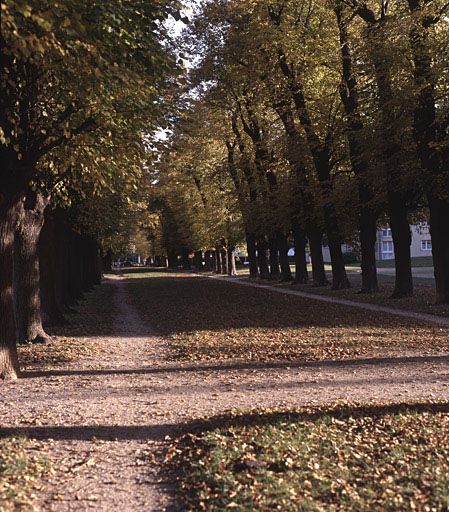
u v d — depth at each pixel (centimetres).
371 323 1916
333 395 948
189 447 700
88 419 849
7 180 1127
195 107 3666
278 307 2667
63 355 1466
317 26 2878
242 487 559
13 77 1067
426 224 3622
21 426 814
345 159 3188
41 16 772
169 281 5738
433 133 2169
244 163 4091
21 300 1664
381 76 2227
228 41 3116
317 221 3559
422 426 735
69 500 567
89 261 4491
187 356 1437
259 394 980
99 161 1280
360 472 593
